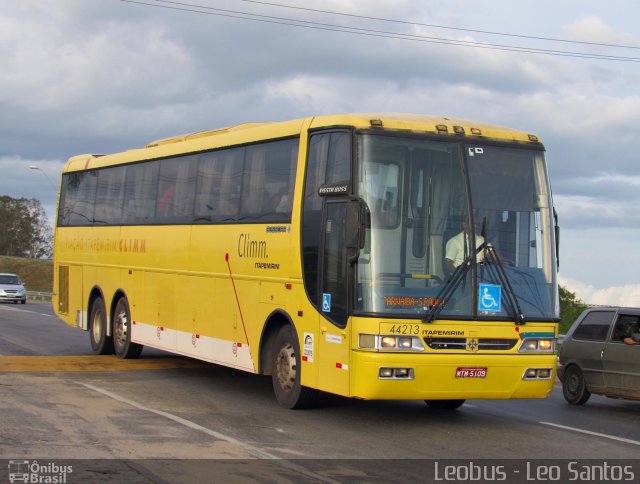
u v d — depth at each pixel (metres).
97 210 20.42
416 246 11.33
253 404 13.42
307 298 12.25
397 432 11.48
